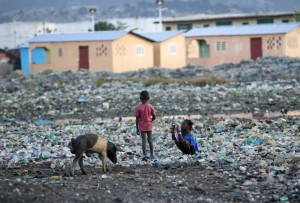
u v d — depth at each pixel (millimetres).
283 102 39438
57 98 44500
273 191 14680
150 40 73812
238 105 38469
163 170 17828
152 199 14086
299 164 17203
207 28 77625
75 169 18141
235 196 14352
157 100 41656
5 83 59344
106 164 18266
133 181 16141
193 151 20219
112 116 35594
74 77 60375
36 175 17359
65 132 27688
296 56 73625
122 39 70938
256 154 19609
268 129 26609
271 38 71500
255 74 56469
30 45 74688
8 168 18828
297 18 91500
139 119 19953
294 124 28109
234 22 94750
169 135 25625
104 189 15055
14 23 120438
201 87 49156
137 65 72812
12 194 13531
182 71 62938
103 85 52062
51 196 13766
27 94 48625
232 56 73812
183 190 15000
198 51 80438
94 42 70750
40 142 24672
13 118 35938
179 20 97500
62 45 72812
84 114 36969
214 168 17719
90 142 16938
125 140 24734
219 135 25031
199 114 35219
